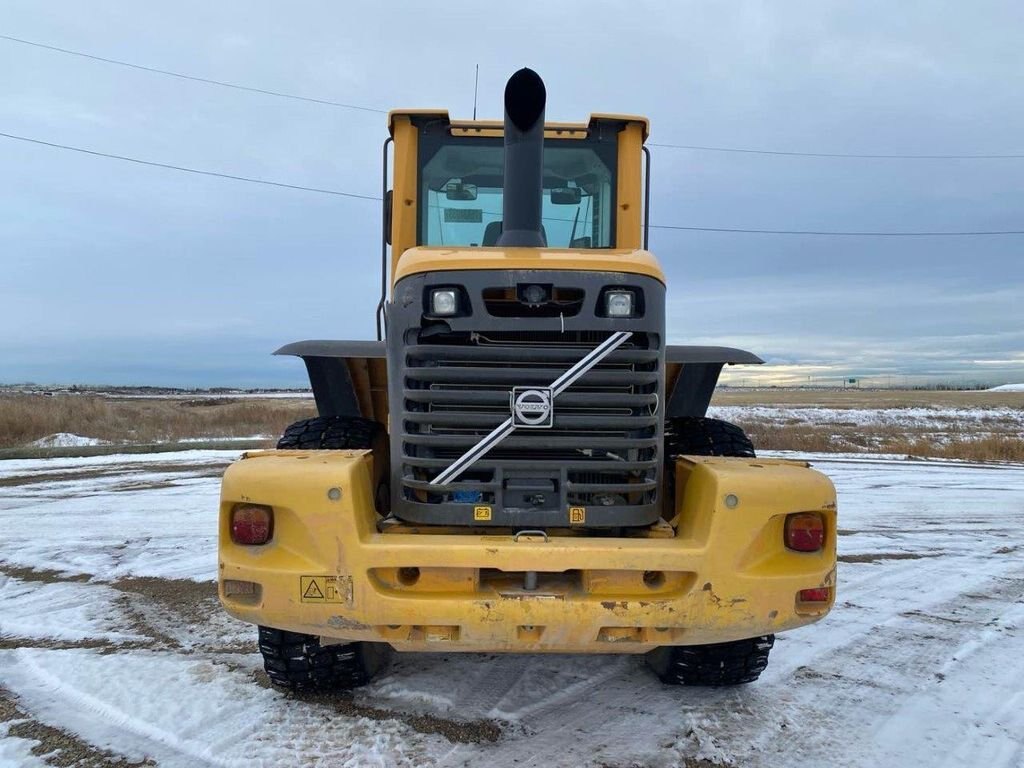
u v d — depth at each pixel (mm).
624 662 3949
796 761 2941
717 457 3129
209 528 7531
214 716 3232
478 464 2822
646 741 3062
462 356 2822
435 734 3088
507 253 2977
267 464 2764
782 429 23625
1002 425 31406
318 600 2613
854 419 34281
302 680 3352
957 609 5172
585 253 3023
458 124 4270
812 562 2771
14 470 12281
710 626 2654
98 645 4203
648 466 2891
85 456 14500
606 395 2850
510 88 3105
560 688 3586
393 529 2875
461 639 2645
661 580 2705
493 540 2662
